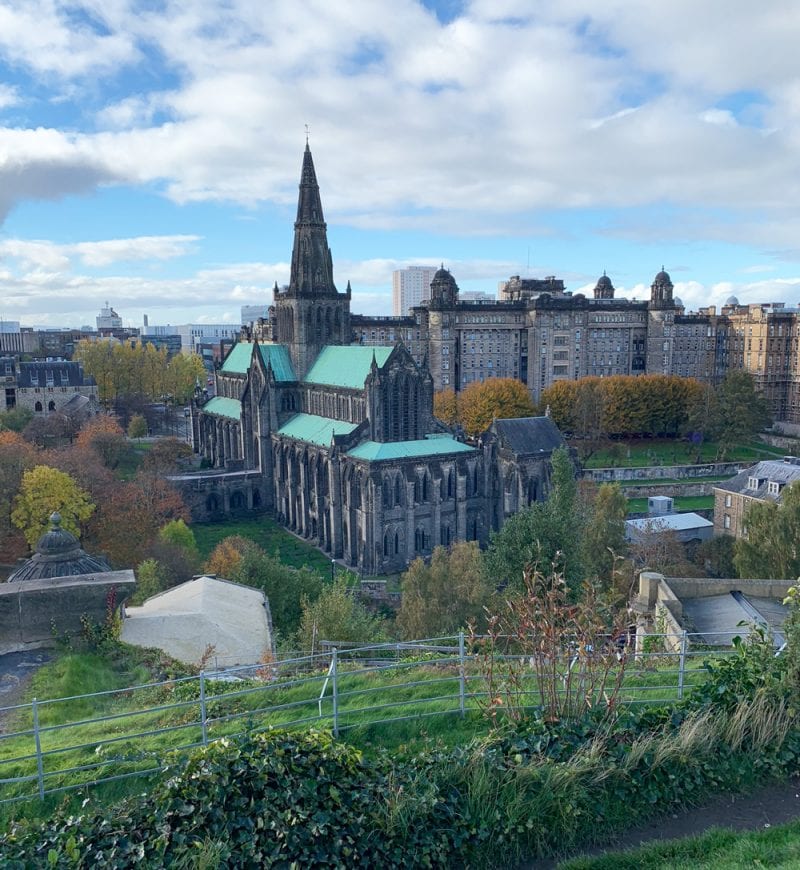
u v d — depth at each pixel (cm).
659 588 4894
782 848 1973
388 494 10444
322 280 13800
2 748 2622
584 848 2159
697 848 2059
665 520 11975
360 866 2009
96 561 4538
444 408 19025
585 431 18712
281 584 6981
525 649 2967
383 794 2159
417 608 6475
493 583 7131
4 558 8650
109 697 3219
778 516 7188
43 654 3547
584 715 2500
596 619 2588
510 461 11169
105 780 2252
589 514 9438
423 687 2967
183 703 2531
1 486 9131
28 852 1961
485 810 2167
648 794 2288
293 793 2091
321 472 11481
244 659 3994
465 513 11156
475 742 2389
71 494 8950
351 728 2552
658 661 3550
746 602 4691
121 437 13850
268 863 1953
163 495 10669
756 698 2531
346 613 5647
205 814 2041
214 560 8369
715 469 16575
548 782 2217
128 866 1931
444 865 2073
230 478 13400
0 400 18325
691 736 2380
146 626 4028
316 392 13025
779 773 2388
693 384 19975
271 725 2552
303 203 13525
